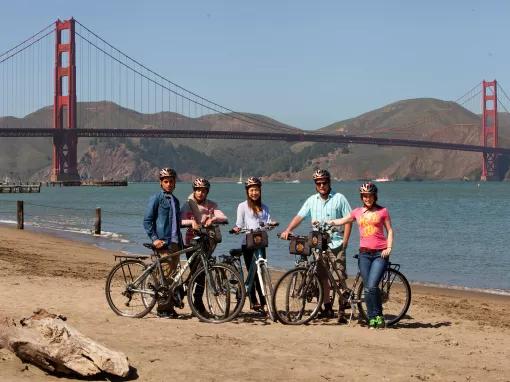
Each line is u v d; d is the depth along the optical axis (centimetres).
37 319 575
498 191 13875
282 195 11488
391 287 865
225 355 639
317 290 833
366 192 816
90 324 774
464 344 768
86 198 9712
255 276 848
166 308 840
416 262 2181
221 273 824
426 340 776
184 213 849
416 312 1011
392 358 669
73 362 531
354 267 1894
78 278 1250
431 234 3350
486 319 995
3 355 547
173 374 566
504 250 2564
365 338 762
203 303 845
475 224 4122
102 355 541
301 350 682
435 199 9100
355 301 842
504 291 1493
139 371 570
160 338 706
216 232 827
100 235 2828
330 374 590
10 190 11769
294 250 826
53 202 8031
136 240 2606
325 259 839
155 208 838
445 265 2100
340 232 845
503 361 686
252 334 753
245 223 840
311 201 853
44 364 532
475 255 2389
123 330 745
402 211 5831
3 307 869
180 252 827
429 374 611
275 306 816
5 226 3325
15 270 1309
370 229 825
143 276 839
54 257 1717
